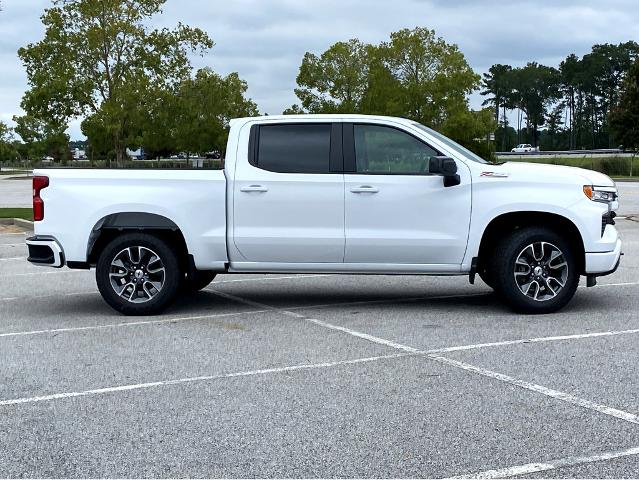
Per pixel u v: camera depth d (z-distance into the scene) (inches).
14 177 2407.7
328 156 334.0
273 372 247.1
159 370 251.6
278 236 332.8
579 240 329.4
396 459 174.4
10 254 585.0
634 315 329.1
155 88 1424.7
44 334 309.0
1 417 207.2
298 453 178.7
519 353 266.2
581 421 197.3
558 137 6097.4
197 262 337.7
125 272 342.3
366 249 331.0
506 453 177.0
